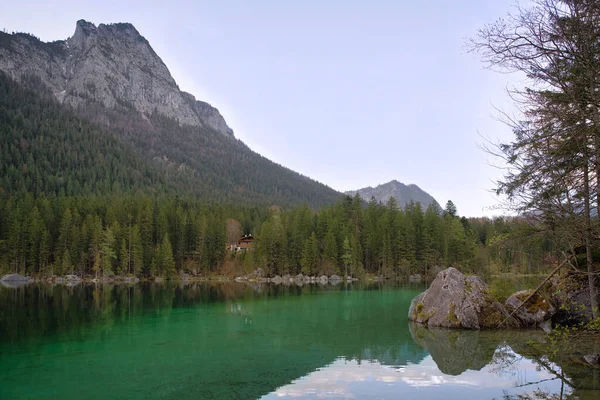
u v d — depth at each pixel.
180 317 31.80
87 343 21.70
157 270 99.00
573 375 14.27
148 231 102.75
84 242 94.25
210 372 16.14
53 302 43.91
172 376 15.62
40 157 162.75
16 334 24.31
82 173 165.75
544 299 22.03
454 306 24.83
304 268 95.62
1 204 100.31
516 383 13.76
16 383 14.82
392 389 13.70
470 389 13.47
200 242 110.12
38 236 94.00
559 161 11.58
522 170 12.26
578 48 10.59
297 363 17.38
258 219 139.12
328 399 12.86
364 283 82.12
